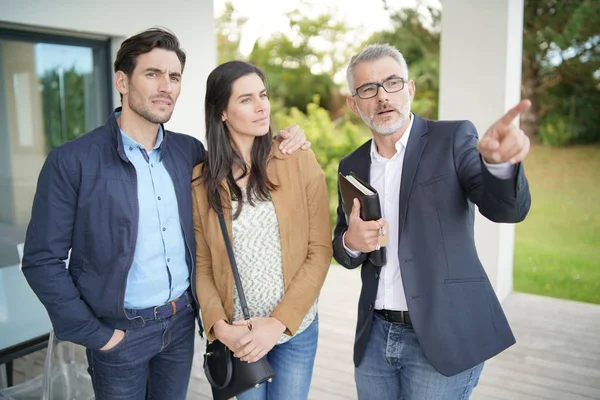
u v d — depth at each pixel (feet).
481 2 13.10
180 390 6.28
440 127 5.57
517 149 4.10
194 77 14.08
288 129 6.15
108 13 11.81
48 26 10.78
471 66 13.46
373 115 5.43
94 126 12.51
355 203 5.20
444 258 5.28
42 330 10.88
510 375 10.48
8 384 9.89
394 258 5.61
